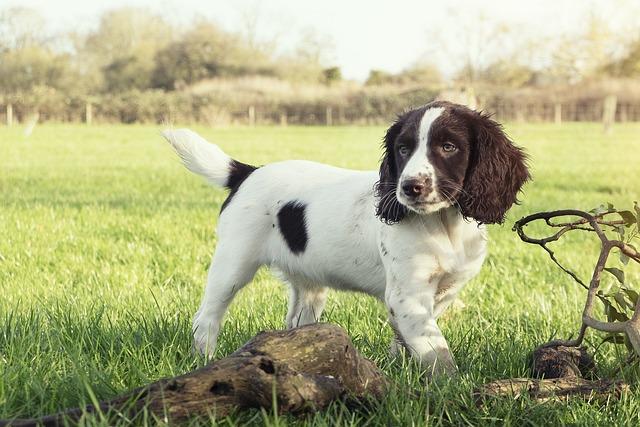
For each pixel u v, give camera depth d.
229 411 3.33
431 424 3.59
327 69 86.44
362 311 6.00
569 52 65.06
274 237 5.45
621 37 63.81
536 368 4.49
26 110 60.53
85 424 3.16
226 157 5.82
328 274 5.27
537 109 61.66
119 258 9.02
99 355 4.45
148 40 86.75
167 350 4.69
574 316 6.21
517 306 6.68
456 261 4.75
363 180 5.22
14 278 7.70
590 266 8.74
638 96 61.38
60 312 5.40
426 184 4.40
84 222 11.62
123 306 6.10
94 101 61.22
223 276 5.40
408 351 4.73
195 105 61.38
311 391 3.35
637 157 27.69
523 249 9.84
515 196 4.86
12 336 4.53
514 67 66.88
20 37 83.62
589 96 62.34
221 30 82.69
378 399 3.68
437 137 4.52
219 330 5.40
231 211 5.53
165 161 25.42
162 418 3.24
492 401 3.84
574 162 25.42
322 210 5.23
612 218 12.80
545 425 3.75
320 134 46.03
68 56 81.25
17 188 16.84
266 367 3.33
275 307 6.32
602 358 4.89
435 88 62.50
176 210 13.15
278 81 76.44
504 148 4.73
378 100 61.56
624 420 3.81
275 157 27.91
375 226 4.95
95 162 24.91
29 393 3.73
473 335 5.25
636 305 3.97
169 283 7.79
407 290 4.70
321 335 3.53
